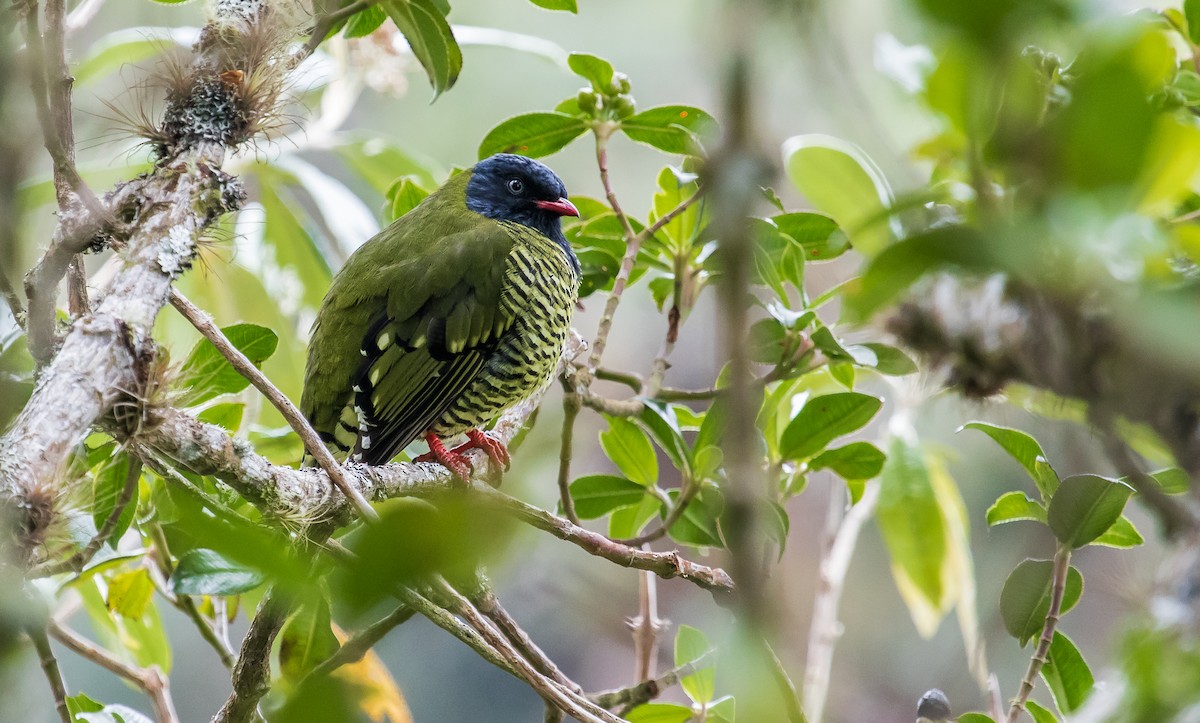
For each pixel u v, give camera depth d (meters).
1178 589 4.96
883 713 14.25
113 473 6.82
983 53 2.73
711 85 3.01
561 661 17.03
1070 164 2.71
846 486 10.77
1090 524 6.76
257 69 5.70
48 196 9.22
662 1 17.28
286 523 5.70
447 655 17.44
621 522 9.35
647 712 7.79
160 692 8.04
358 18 7.59
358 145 12.34
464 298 9.69
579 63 8.65
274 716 3.16
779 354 8.17
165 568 7.77
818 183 9.50
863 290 2.89
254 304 11.96
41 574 5.66
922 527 9.63
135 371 4.92
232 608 8.68
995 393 6.57
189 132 5.53
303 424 5.52
